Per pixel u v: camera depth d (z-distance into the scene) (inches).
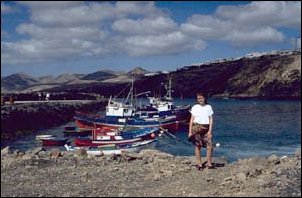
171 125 2994.6
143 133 1881.2
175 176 510.3
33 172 549.0
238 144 2357.3
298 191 412.5
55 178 517.3
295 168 490.9
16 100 5002.5
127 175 528.4
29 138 2787.9
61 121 3895.2
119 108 2972.4
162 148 2162.9
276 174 473.1
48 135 2805.1
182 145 2279.8
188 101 7652.6
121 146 1763.0
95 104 5113.2
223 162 576.1
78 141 1791.3
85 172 543.8
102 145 1753.2
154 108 3489.2
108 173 540.4
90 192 451.2
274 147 2253.9
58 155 658.2
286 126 3361.2
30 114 3459.6
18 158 631.2
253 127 3297.2
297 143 2396.7
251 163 539.5
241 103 7258.9
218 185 452.4
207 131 530.6
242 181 453.4
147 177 513.3
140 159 629.9
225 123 3673.7
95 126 2898.6
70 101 5157.5
